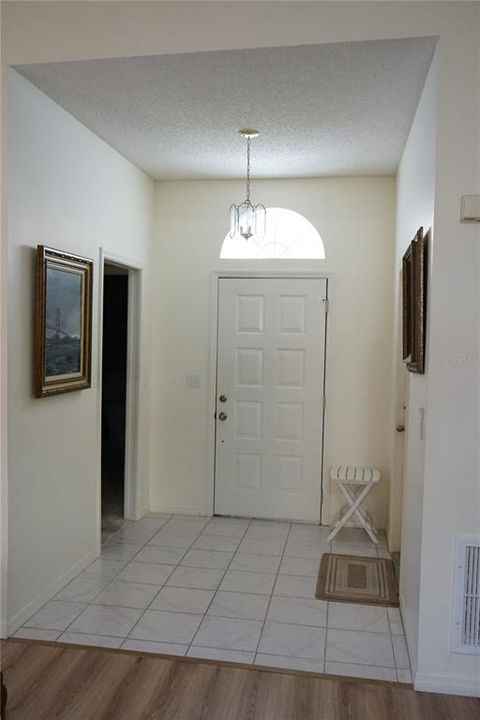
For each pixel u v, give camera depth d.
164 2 2.76
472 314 2.51
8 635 2.95
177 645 2.89
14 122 2.93
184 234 4.87
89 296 3.68
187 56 2.76
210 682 2.60
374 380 4.67
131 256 4.44
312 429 4.77
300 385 4.78
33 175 3.11
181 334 4.91
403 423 4.14
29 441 3.11
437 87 2.51
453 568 2.56
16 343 2.99
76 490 3.66
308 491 4.79
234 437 4.88
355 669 2.73
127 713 2.39
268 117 3.43
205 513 4.93
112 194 4.07
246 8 2.69
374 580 3.68
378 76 2.88
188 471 4.95
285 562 3.95
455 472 2.55
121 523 4.71
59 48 2.85
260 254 4.82
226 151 4.05
